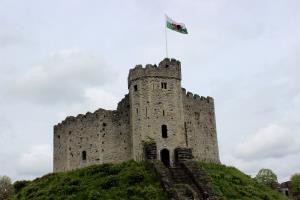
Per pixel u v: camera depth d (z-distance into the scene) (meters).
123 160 103.94
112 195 84.31
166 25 105.50
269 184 136.12
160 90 102.75
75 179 94.56
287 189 137.75
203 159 108.94
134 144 100.50
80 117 110.50
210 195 84.75
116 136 106.12
